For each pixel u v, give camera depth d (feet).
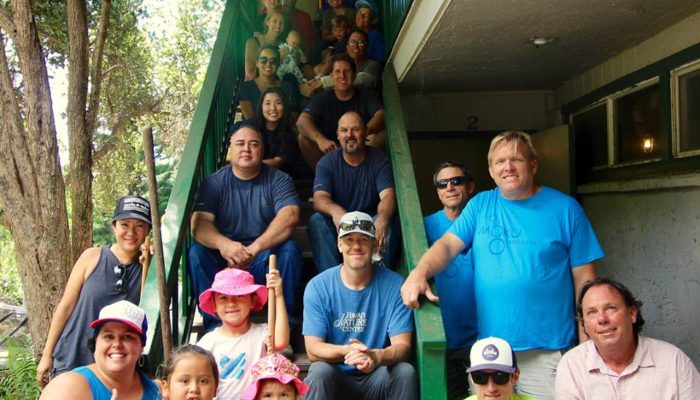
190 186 12.47
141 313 8.21
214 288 9.86
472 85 18.65
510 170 9.70
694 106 12.89
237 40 19.79
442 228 12.21
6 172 26.32
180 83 51.78
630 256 15.53
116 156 45.32
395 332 10.19
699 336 12.71
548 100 19.76
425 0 13.11
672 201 13.71
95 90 30.99
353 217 10.11
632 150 15.57
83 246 28.63
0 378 22.24
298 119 16.55
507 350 8.28
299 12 20.51
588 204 17.78
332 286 10.44
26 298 26.86
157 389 8.70
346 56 16.49
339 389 9.96
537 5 11.50
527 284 9.57
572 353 9.08
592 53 15.28
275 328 10.11
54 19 34.01
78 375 7.94
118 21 38.29
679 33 13.02
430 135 19.86
